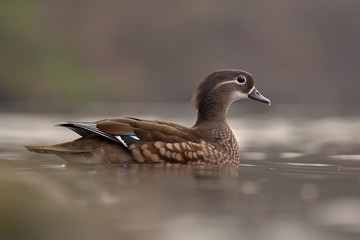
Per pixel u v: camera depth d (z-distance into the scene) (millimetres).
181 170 10859
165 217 7094
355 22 53688
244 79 13180
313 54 53531
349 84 53344
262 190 8977
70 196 7930
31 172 10258
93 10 53094
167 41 53031
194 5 53250
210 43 52844
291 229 6730
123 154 11383
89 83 49031
